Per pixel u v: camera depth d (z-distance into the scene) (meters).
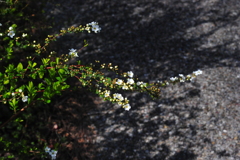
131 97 4.26
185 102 4.21
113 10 6.01
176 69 4.75
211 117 4.00
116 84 1.98
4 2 2.89
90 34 5.34
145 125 3.91
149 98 4.27
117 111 4.07
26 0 4.59
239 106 4.14
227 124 3.90
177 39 5.34
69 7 5.90
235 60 4.93
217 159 3.51
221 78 4.58
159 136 3.79
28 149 2.33
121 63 4.81
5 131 3.39
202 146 3.65
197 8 6.13
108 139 3.73
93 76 1.98
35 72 1.92
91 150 3.58
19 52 3.94
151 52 5.05
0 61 3.60
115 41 5.25
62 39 5.09
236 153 3.57
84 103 4.09
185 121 3.96
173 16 5.90
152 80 4.54
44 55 4.18
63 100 3.99
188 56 5.00
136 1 6.30
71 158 3.42
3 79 1.80
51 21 5.37
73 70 1.93
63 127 3.71
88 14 5.84
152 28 5.59
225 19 5.86
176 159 3.54
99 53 4.96
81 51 4.95
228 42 5.31
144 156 3.57
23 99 1.82
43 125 3.63
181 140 3.73
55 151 2.28
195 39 5.35
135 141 3.73
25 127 3.48
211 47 5.19
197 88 4.42
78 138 3.65
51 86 1.88
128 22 5.71
